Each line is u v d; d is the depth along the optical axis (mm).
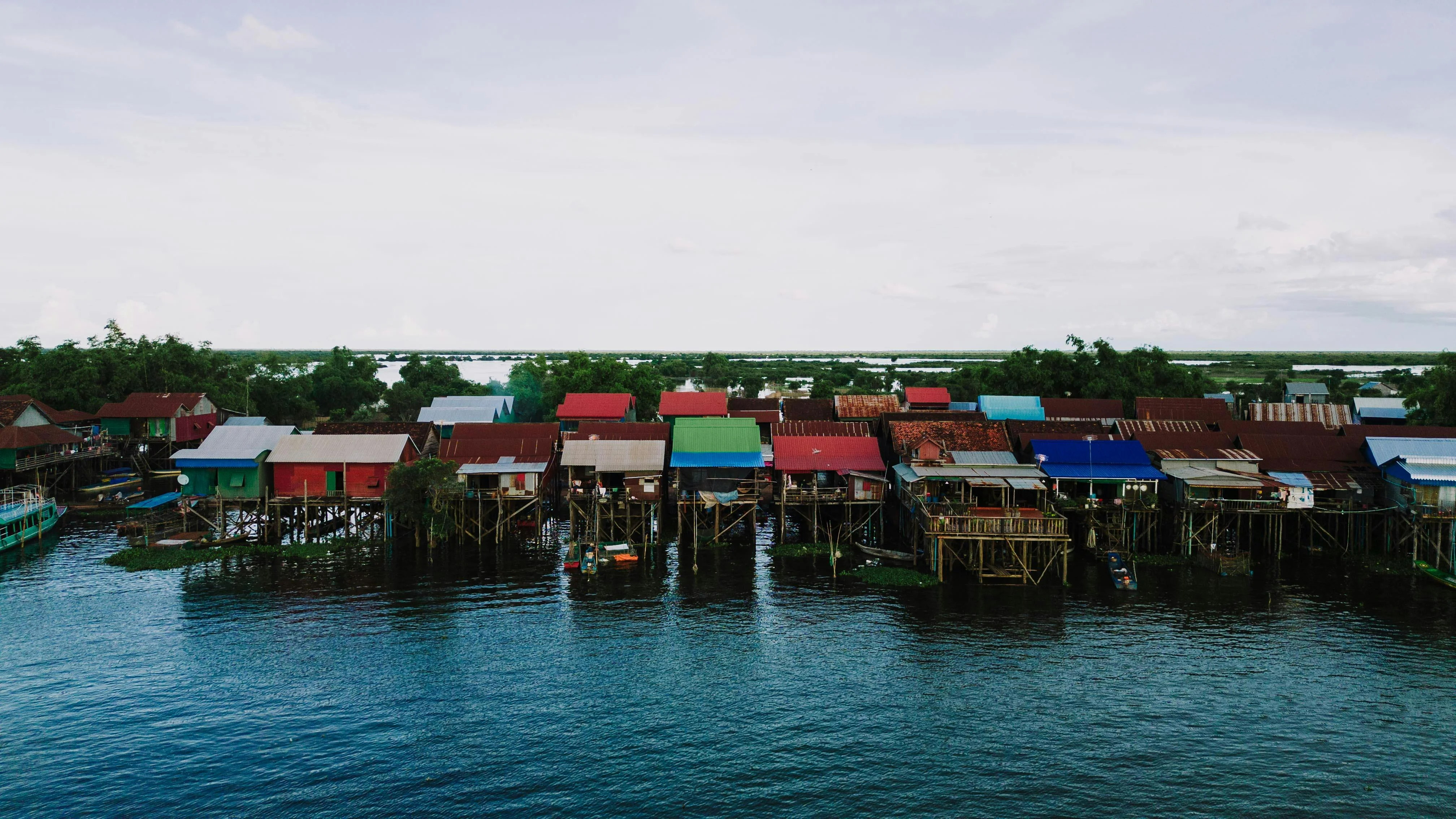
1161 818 29109
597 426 74250
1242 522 63375
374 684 38531
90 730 34156
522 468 65812
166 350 110875
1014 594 51438
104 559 58531
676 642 43531
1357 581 54312
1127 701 37344
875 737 34188
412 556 59406
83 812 28891
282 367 131125
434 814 28969
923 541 60750
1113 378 102375
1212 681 39312
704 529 66875
